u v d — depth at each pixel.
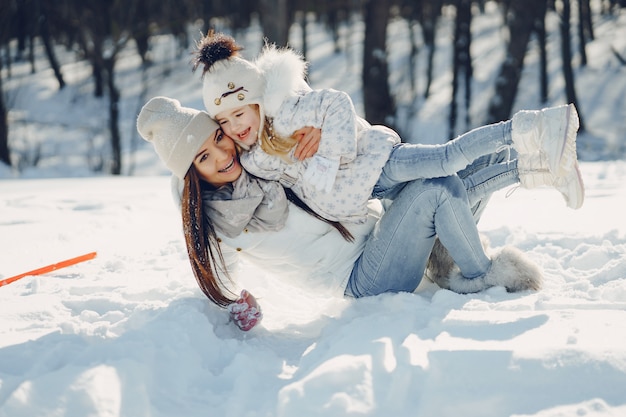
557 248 4.57
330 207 3.57
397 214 3.61
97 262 5.08
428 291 3.89
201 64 3.52
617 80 28.44
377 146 3.54
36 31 32.84
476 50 33.94
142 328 3.24
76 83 31.27
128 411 2.64
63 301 3.96
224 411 2.69
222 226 3.57
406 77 29.69
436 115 25.66
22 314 3.76
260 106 3.48
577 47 32.41
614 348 2.71
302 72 3.62
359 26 40.16
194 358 3.03
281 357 3.23
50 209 7.66
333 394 2.63
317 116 3.42
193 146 3.41
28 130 26.19
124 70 32.84
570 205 3.58
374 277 3.73
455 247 3.64
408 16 31.86
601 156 18.86
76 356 2.95
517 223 5.54
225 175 3.51
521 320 3.14
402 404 2.61
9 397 2.57
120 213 7.34
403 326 3.16
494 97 16.70
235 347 3.25
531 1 16.22
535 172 3.58
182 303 3.59
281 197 3.58
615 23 35.78
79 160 22.47
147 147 24.84
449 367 2.72
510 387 2.63
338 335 3.19
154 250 5.48
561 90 27.56
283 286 4.47
